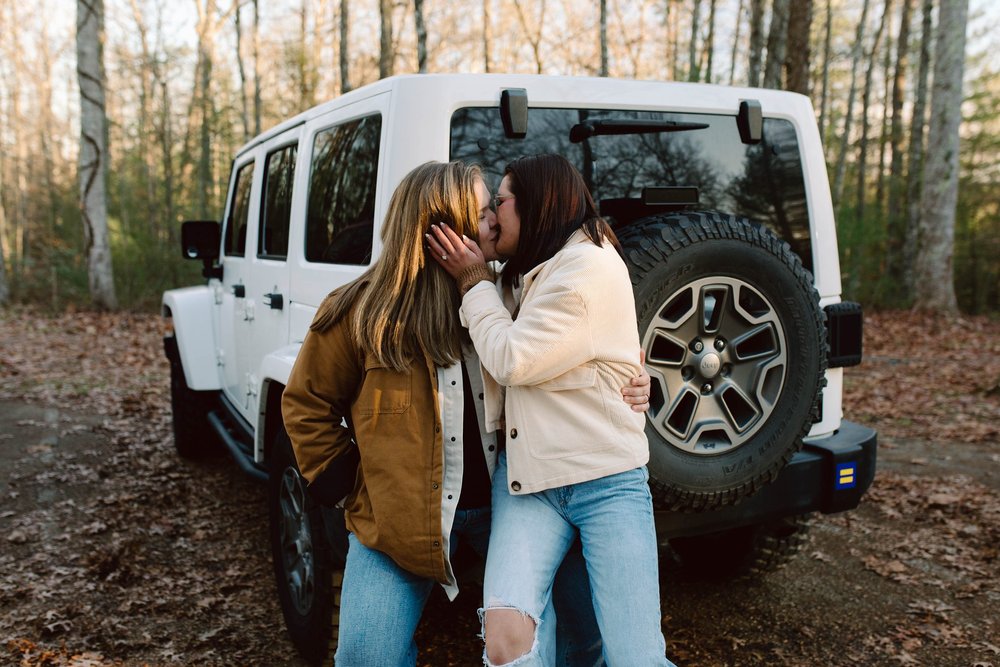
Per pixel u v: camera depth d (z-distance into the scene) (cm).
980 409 729
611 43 2520
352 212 264
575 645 207
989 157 1998
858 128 2692
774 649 295
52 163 2703
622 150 266
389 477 174
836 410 295
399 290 175
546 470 173
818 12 2617
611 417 176
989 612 327
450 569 178
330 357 185
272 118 2539
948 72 1454
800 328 241
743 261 227
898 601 337
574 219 182
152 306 1672
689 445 231
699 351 231
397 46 2059
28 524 424
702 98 278
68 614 321
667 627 313
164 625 314
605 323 172
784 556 336
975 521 434
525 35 2411
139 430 632
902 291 1802
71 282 1684
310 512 248
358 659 175
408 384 176
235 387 428
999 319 1598
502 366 166
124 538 404
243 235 416
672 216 226
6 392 775
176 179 2394
